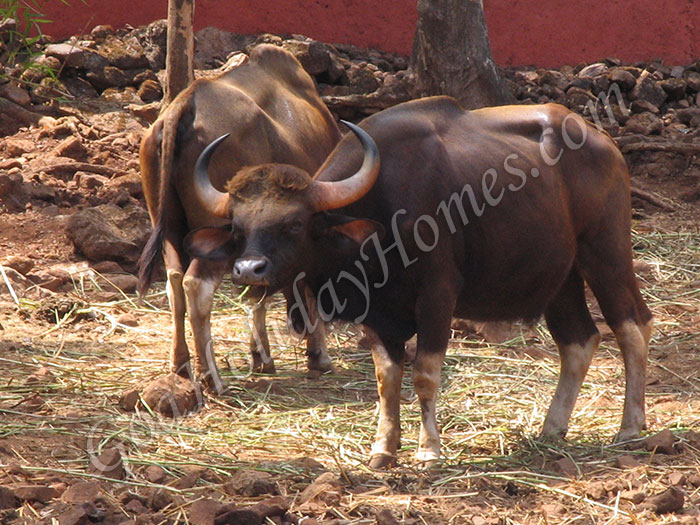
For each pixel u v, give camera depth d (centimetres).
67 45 4653
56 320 3012
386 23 5197
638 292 2248
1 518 1656
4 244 3525
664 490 1848
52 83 4494
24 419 2208
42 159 4031
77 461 1975
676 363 2762
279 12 5091
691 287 3459
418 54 4428
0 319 2966
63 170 3966
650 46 5300
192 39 4038
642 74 5059
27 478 1850
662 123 4812
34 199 3781
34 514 1689
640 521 1723
